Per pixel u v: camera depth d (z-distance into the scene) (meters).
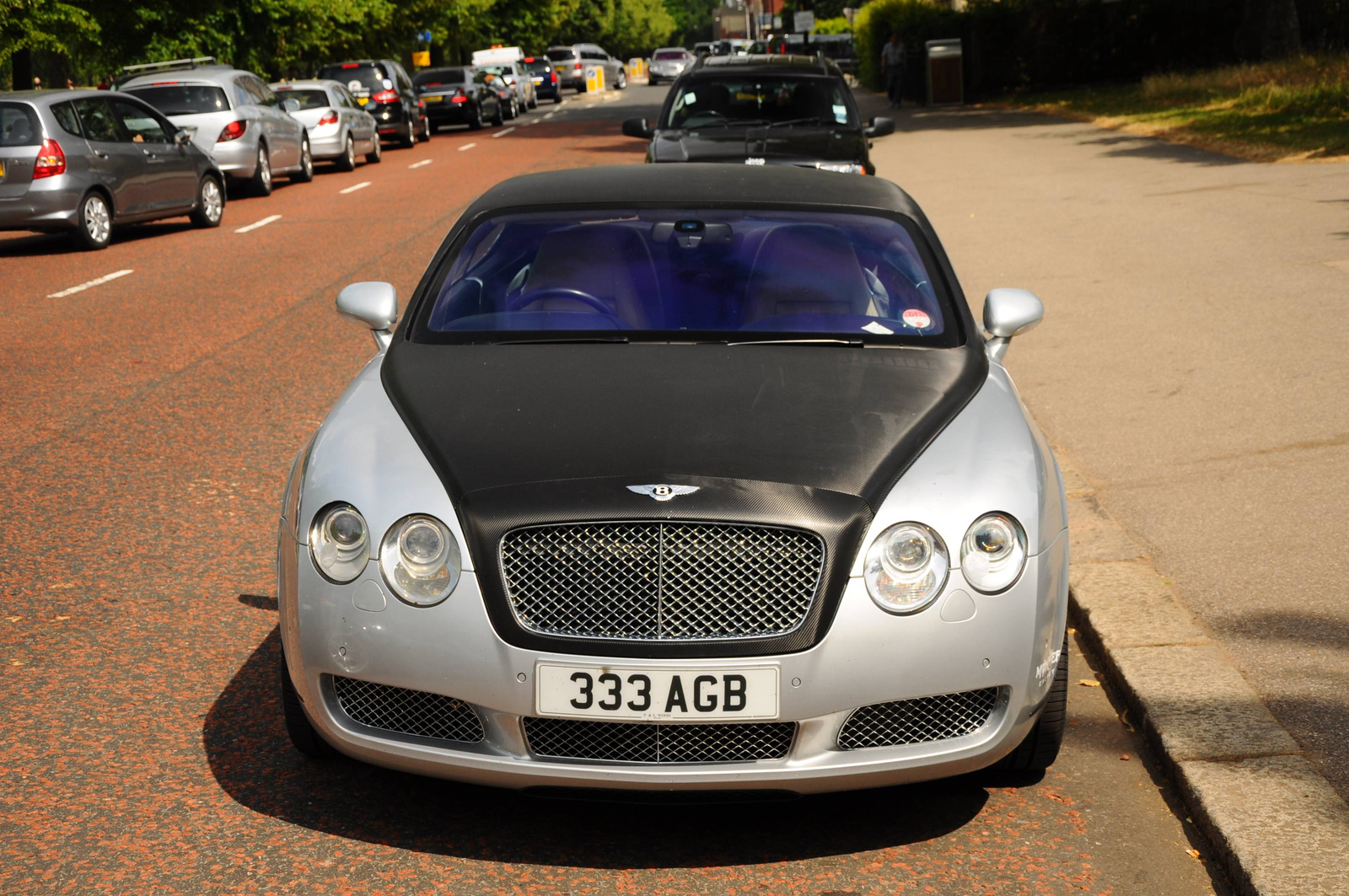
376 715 3.46
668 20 146.50
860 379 3.94
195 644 4.75
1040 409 7.48
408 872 3.33
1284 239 12.38
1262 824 3.33
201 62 31.28
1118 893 3.23
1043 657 3.43
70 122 16.00
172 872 3.32
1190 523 5.64
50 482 6.70
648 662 3.22
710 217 4.80
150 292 12.74
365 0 41.00
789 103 13.09
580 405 3.74
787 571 3.27
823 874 3.33
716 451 3.47
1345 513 5.65
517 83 51.22
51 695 4.34
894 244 4.72
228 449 7.27
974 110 33.06
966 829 3.54
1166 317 9.59
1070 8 37.91
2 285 13.52
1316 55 28.58
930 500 3.37
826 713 3.28
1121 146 21.86
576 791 3.35
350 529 3.40
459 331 4.38
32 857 3.39
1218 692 4.05
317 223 17.84
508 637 3.27
